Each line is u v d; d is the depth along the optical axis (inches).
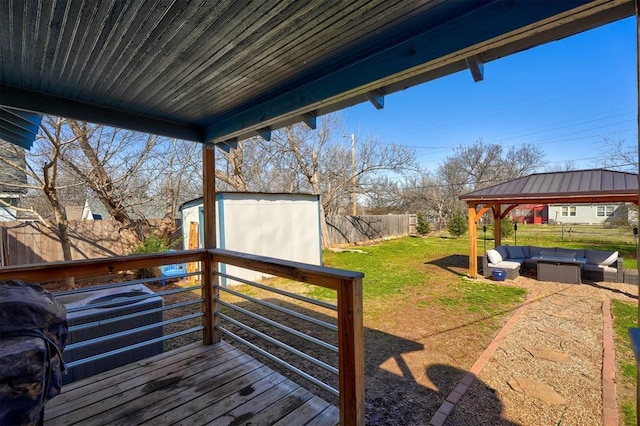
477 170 832.3
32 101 95.5
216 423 72.9
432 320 180.2
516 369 122.7
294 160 516.4
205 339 115.2
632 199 240.8
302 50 74.8
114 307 106.4
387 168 523.5
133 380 90.3
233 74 87.0
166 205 366.6
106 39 69.2
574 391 107.7
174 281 285.0
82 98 101.8
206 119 125.1
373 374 121.0
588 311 191.5
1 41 69.1
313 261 336.5
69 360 97.0
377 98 85.5
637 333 43.1
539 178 286.7
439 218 781.3
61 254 276.5
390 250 460.8
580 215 964.0
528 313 189.0
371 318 184.1
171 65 81.3
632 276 256.1
